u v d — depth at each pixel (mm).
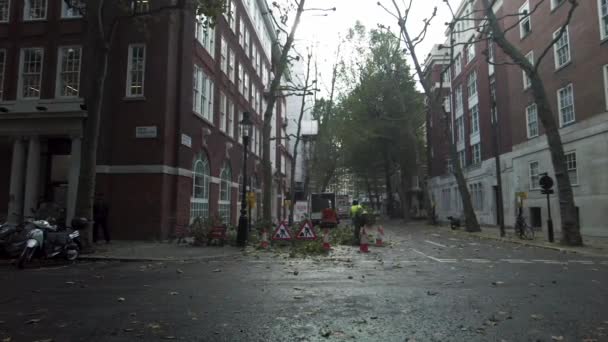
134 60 17312
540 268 9898
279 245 15336
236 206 27891
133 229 16328
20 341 4438
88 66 17516
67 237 11008
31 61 18203
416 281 7980
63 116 16688
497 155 21312
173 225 17109
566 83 21703
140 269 9812
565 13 21734
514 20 27656
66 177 18516
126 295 6719
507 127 29484
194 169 19938
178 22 18234
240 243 14953
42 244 10492
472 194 37469
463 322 5133
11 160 19156
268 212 19109
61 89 17734
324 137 37062
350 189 92500
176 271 9430
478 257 12250
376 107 42031
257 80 35500
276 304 6059
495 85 30500
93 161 12852
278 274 8898
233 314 5504
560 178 16016
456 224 28266
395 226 34562
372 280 8086
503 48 17094
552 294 6754
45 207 16594
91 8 13016
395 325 5008
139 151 16688
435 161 50125
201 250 13531
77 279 8320
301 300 6316
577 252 13508
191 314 5500
